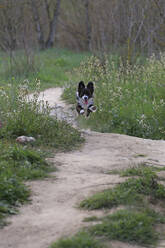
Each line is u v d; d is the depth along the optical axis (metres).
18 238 5.82
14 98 13.27
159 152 11.19
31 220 6.39
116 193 7.29
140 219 6.42
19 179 7.84
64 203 7.09
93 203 6.94
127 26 25.59
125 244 5.82
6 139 10.62
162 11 26.53
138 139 12.73
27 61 28.78
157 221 6.65
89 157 10.20
